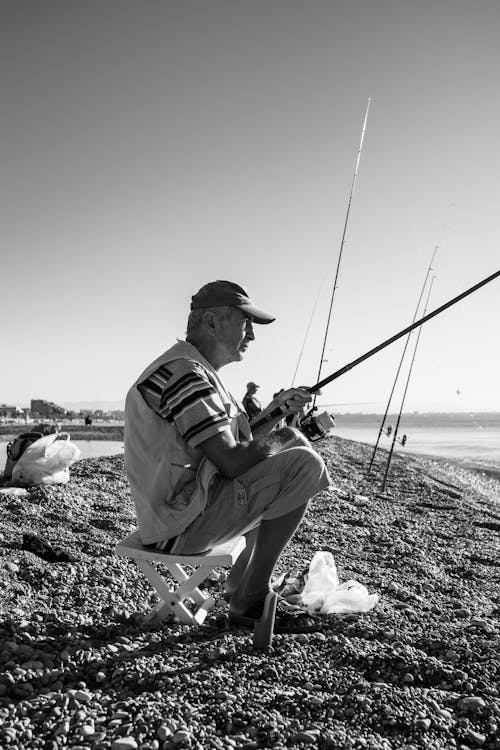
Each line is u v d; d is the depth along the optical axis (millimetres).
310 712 2420
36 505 6285
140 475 3021
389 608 3779
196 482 2992
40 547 4488
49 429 7758
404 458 23625
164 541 2994
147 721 2289
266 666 2748
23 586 3674
